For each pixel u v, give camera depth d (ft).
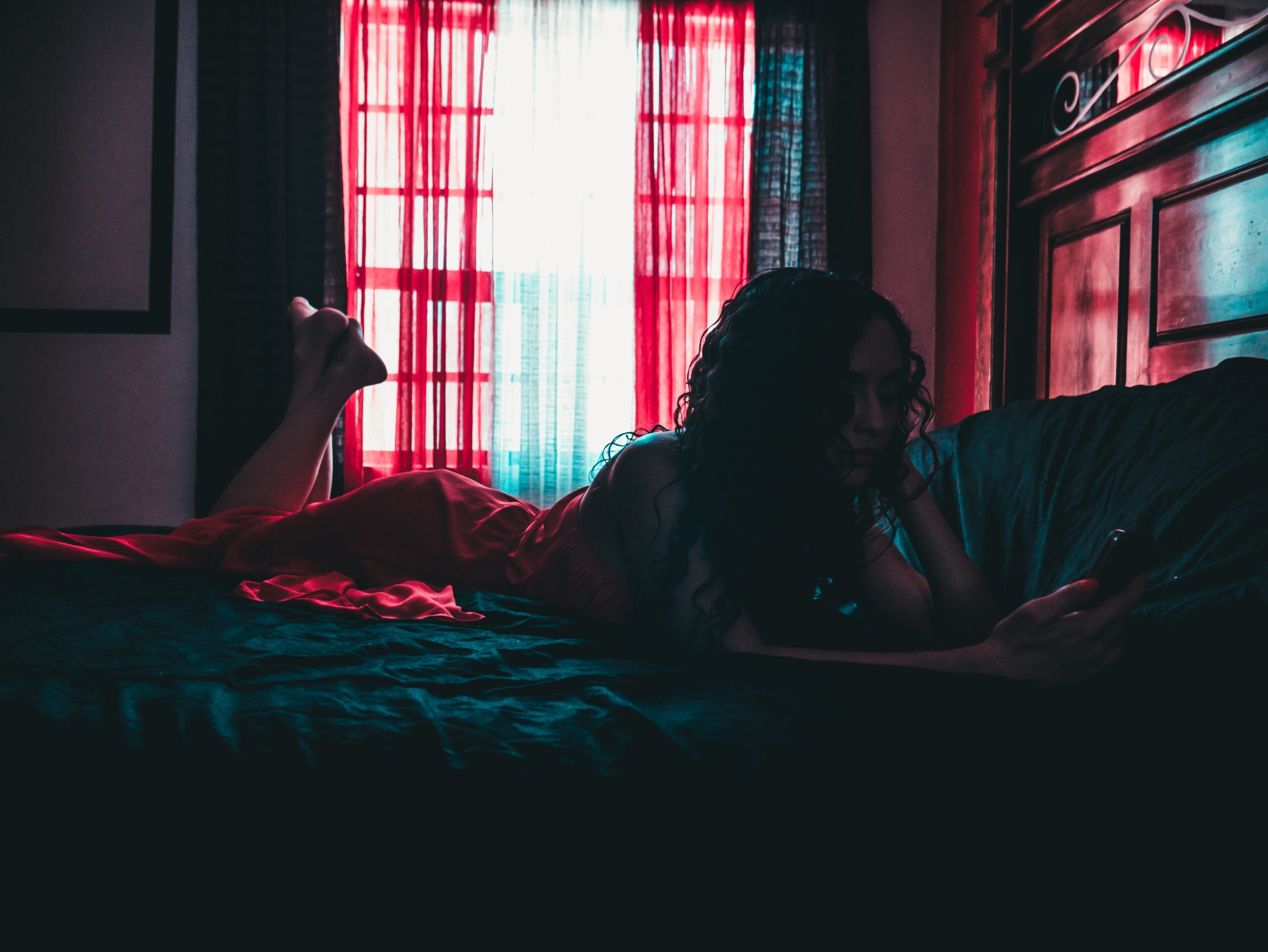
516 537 4.52
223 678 2.54
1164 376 7.03
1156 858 1.80
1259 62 5.85
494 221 12.04
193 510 11.79
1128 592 2.55
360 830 1.75
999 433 4.61
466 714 2.28
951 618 3.34
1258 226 5.96
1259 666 2.18
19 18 10.99
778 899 1.67
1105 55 8.04
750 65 12.57
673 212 12.35
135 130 11.19
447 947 1.59
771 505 2.84
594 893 1.66
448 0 11.96
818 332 2.71
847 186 12.41
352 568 4.62
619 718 2.21
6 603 3.55
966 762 1.97
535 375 12.14
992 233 9.52
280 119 11.60
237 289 11.57
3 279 10.97
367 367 6.81
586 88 12.23
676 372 12.42
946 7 12.34
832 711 2.20
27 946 1.55
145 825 1.74
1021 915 1.69
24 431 11.48
